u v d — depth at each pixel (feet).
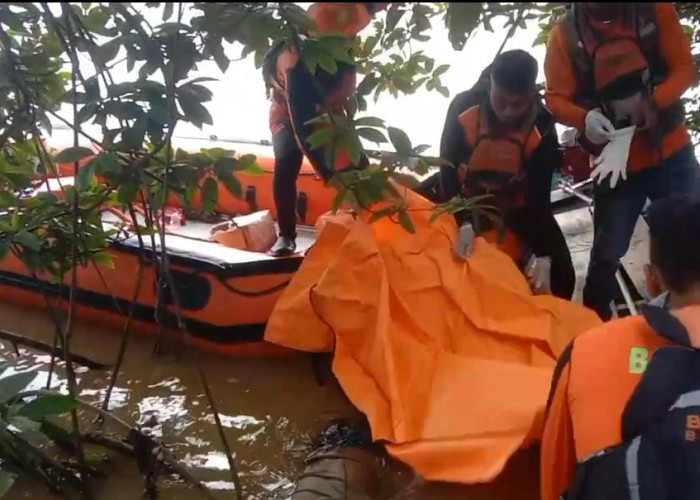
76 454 8.88
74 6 6.81
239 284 10.47
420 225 9.54
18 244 8.61
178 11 6.29
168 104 6.85
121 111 6.93
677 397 5.43
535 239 10.07
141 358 11.12
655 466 5.39
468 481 7.61
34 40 7.81
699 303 5.98
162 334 11.14
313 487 7.92
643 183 9.39
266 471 8.86
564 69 8.99
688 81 8.76
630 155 9.24
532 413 7.97
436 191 10.52
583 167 13.99
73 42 6.84
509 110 9.05
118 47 6.72
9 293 12.73
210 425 9.71
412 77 9.21
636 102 8.75
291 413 9.82
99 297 11.64
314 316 9.33
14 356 11.43
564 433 6.22
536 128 9.34
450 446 7.92
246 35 6.22
